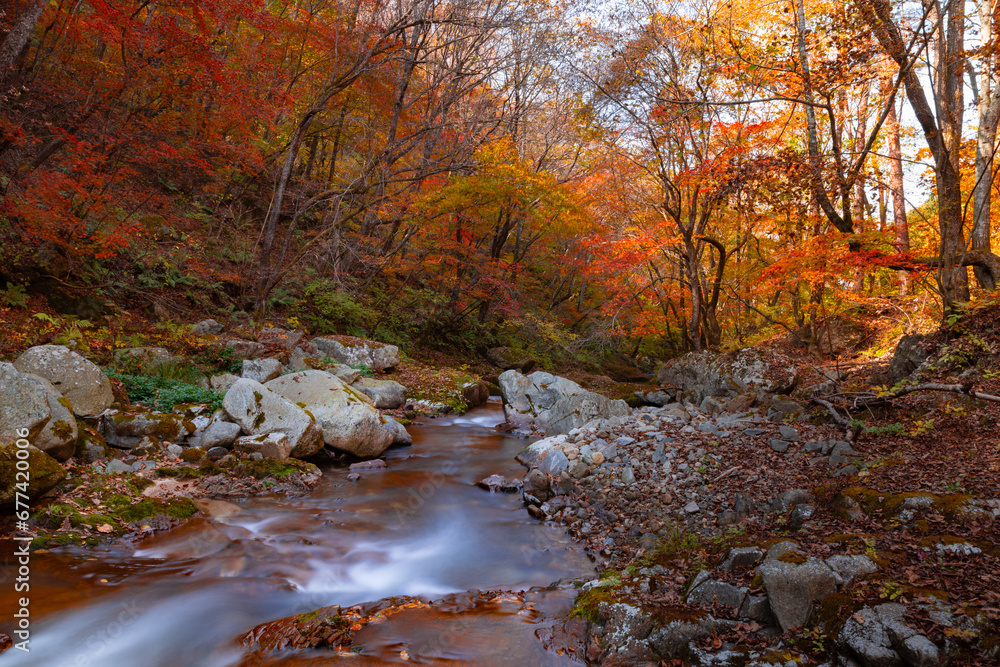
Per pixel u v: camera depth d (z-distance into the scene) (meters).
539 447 9.25
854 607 3.71
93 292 11.36
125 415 7.66
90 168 10.06
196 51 10.80
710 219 18.39
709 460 7.29
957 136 9.42
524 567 5.68
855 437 7.26
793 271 12.72
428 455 9.63
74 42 11.08
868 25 9.53
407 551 5.94
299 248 17.69
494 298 22.39
